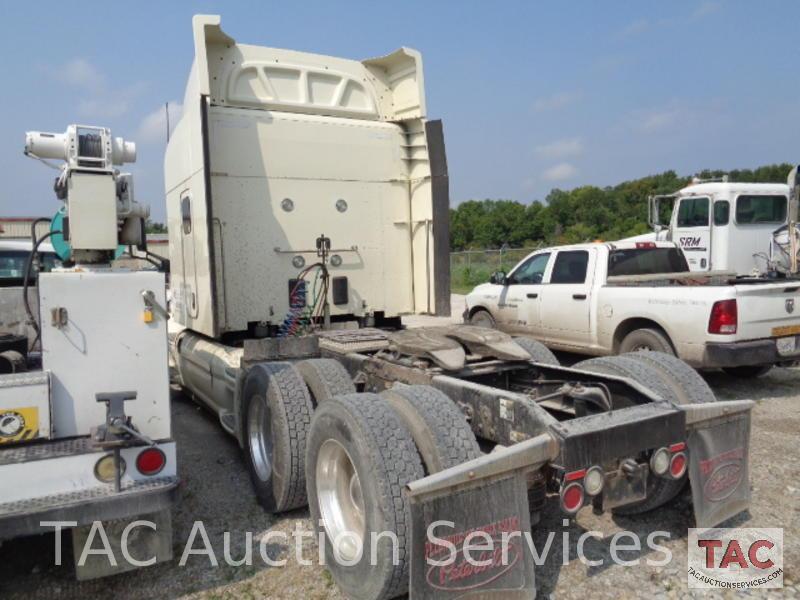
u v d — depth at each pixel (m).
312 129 5.99
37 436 2.82
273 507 4.19
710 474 3.41
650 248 8.22
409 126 6.52
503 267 27.20
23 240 5.86
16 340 3.59
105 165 3.18
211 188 5.28
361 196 6.28
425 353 4.16
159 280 3.05
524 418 3.16
